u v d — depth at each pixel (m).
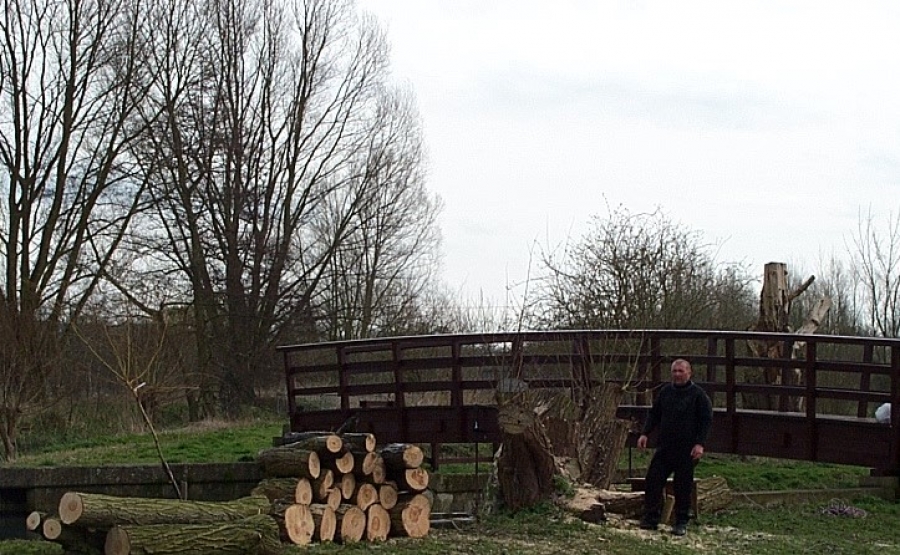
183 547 8.47
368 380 31.44
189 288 29.61
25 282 24.22
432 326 30.64
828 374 28.16
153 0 28.22
